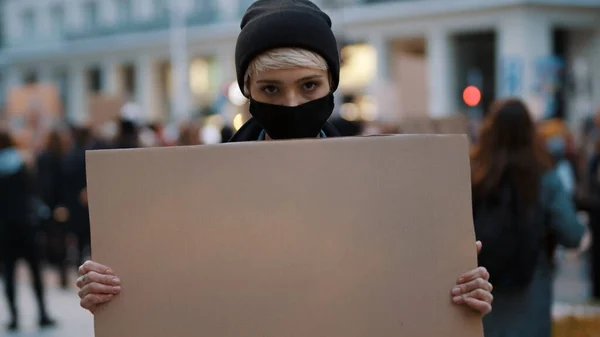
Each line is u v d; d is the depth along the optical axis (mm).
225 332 1738
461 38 27062
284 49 1836
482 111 27453
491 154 3549
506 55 24844
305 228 1749
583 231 3635
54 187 9641
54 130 9875
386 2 27516
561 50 27266
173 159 1761
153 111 35969
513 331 3428
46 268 11023
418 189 1765
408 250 1757
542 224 3500
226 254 1745
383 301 1748
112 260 1757
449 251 1764
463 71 27141
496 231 3422
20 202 7277
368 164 1762
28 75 42688
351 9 28250
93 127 11508
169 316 1745
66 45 39375
